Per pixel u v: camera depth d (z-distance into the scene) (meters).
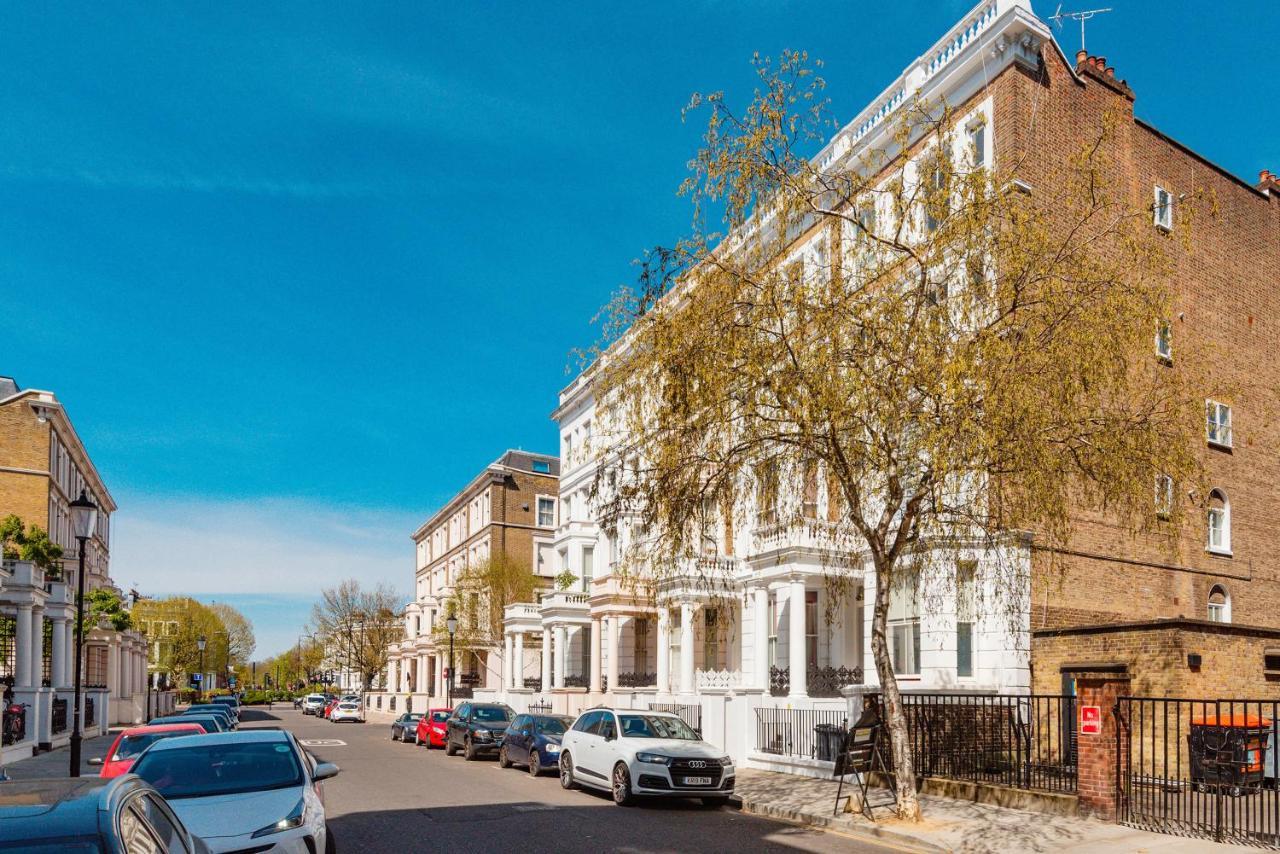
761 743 21.30
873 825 13.38
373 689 78.06
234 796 9.09
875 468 13.39
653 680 34.59
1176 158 24.75
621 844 12.56
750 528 26.83
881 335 12.88
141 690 60.50
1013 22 20.55
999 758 16.59
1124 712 14.06
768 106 13.16
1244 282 25.97
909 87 22.94
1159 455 13.08
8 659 33.66
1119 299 12.69
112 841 4.04
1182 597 22.50
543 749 21.53
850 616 25.16
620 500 14.60
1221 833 11.86
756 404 13.20
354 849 12.20
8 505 45.88
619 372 14.41
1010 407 11.80
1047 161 21.02
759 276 13.54
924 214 14.13
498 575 50.25
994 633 19.42
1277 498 25.70
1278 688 17.48
